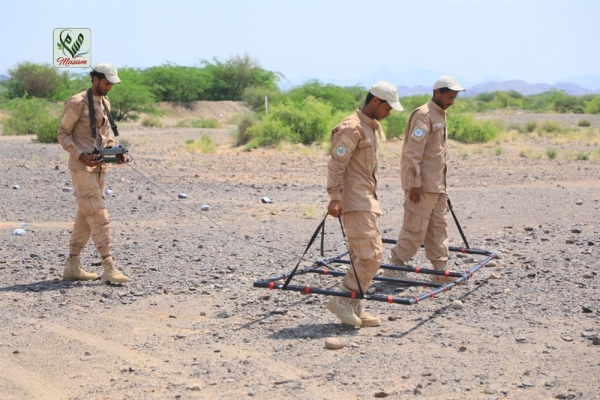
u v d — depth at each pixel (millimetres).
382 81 5594
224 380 4746
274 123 27203
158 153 23688
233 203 13117
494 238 9539
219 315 6254
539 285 7066
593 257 8172
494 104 75125
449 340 5508
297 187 15633
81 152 7082
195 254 8695
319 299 6750
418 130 6785
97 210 7223
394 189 15305
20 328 5949
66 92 55656
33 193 13648
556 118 48219
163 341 5609
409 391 4484
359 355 5188
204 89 69375
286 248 9109
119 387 4672
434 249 7160
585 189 14734
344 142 5461
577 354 5141
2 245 9148
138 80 53062
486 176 17516
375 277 6711
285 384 4652
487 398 4367
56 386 4727
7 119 34281
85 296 6922
